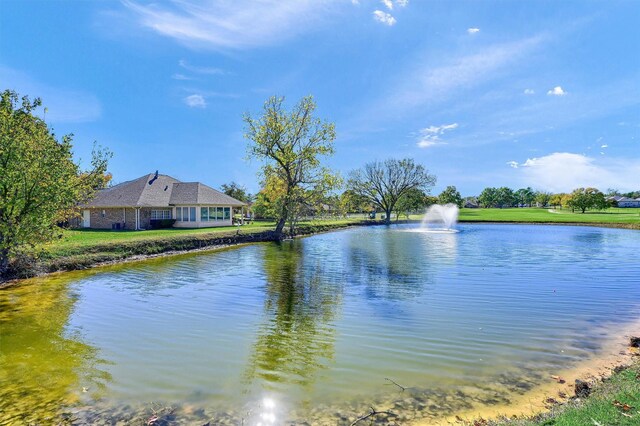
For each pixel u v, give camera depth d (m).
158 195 34.25
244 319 8.24
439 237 30.62
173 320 8.18
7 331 7.45
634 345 6.46
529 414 4.24
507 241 26.73
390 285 11.69
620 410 3.81
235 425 4.17
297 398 4.79
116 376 5.46
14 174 12.58
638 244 24.25
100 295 10.48
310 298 10.09
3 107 13.32
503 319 8.11
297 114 30.31
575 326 7.62
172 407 4.58
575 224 47.75
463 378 5.30
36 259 13.89
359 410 4.48
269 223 43.12
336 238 30.02
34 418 4.36
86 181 15.64
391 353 6.27
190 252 20.62
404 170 59.56
